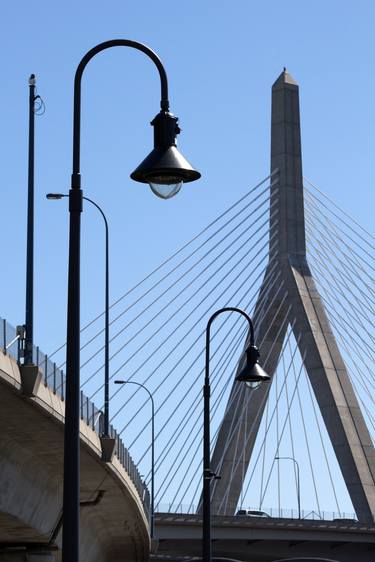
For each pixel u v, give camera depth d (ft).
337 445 560.61
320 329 577.02
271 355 556.92
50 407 172.55
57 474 222.07
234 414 542.57
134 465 297.94
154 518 452.76
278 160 603.26
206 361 201.98
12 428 181.16
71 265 96.22
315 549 539.70
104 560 435.53
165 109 95.50
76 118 97.86
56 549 261.24
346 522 535.60
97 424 233.76
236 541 513.86
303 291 579.48
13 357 161.99
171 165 92.68
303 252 591.37
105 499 288.30
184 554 527.40
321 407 568.00
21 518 210.38
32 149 189.88
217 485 522.88
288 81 615.98
